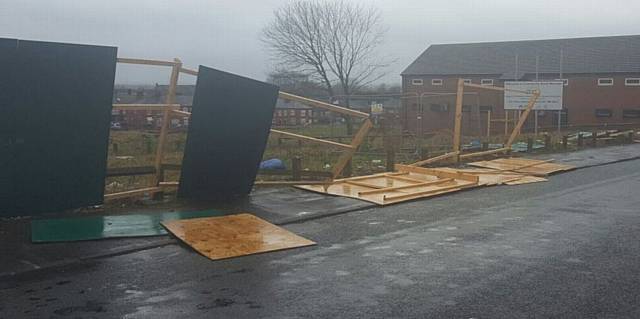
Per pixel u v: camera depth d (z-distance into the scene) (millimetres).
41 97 8969
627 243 8555
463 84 18641
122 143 25062
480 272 7117
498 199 12641
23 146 9023
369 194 12492
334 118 33844
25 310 5820
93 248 7930
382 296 6254
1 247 7883
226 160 10891
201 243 8188
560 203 12086
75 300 6105
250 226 9250
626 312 5785
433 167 18078
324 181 12852
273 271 7141
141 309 5859
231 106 10391
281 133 11945
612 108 54062
